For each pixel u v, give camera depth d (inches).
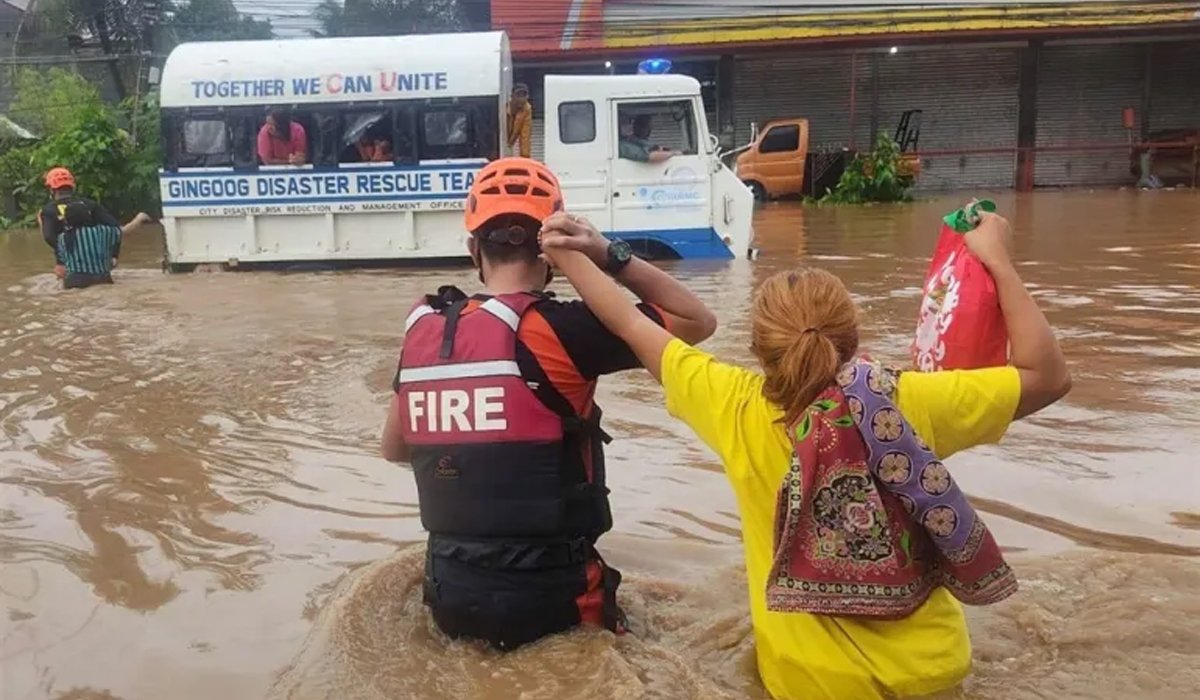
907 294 327.9
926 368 96.8
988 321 91.7
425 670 97.6
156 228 767.1
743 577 120.6
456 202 460.8
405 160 459.8
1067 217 609.3
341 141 461.1
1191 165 937.5
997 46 962.7
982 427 88.0
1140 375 210.8
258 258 468.8
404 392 101.9
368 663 99.3
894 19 966.4
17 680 100.8
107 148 859.4
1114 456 163.9
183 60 464.1
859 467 84.5
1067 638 101.7
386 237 466.6
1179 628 104.0
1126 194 836.6
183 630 111.1
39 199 865.5
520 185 102.9
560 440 99.1
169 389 224.5
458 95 453.4
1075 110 974.4
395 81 455.2
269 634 109.8
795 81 987.9
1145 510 142.5
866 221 655.8
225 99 458.6
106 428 194.9
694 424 93.2
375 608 111.3
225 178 463.8
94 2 1145.4
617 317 96.4
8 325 316.2
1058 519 140.1
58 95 995.3
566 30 988.6
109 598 119.7
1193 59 954.7
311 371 238.2
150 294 382.0
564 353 98.1
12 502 153.9
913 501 83.7
